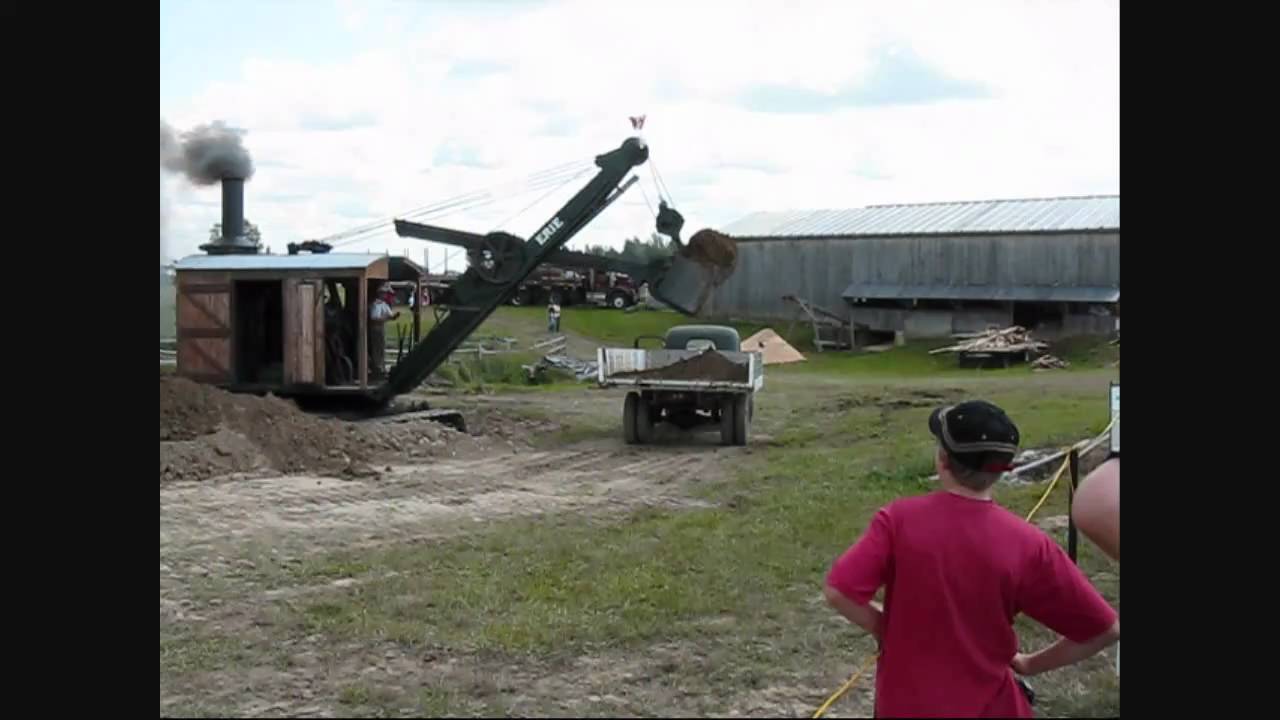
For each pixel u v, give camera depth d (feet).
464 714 21.48
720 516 42.52
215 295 71.72
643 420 68.28
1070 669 23.88
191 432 55.11
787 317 173.68
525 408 85.76
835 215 180.75
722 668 24.18
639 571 32.81
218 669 24.30
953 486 15.48
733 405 66.85
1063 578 15.19
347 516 43.32
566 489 50.80
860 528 38.99
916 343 160.04
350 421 69.97
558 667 24.40
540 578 32.30
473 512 44.70
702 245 75.36
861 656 25.08
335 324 73.15
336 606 29.30
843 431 72.13
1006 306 155.43
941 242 160.97
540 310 185.78
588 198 75.66
